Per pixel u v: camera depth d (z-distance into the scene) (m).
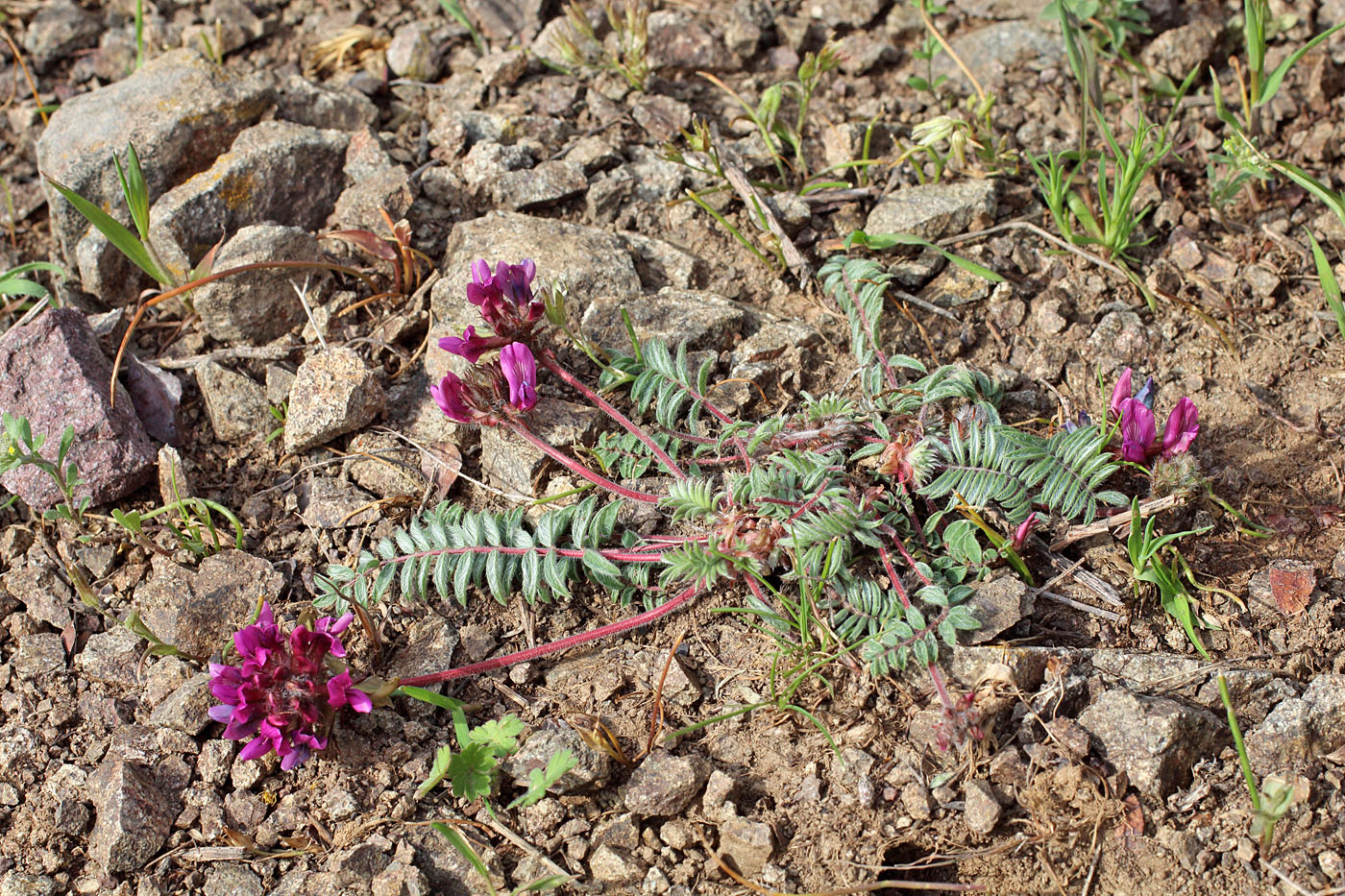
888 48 0.66
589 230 0.61
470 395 0.56
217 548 0.57
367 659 0.56
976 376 0.58
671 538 0.56
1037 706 0.54
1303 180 0.59
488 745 0.53
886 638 0.54
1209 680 0.54
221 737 0.55
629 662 0.55
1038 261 0.61
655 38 0.66
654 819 0.53
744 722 0.54
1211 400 0.59
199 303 0.60
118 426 0.58
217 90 0.63
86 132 0.63
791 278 0.61
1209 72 0.65
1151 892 0.52
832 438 0.56
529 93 0.66
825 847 0.53
